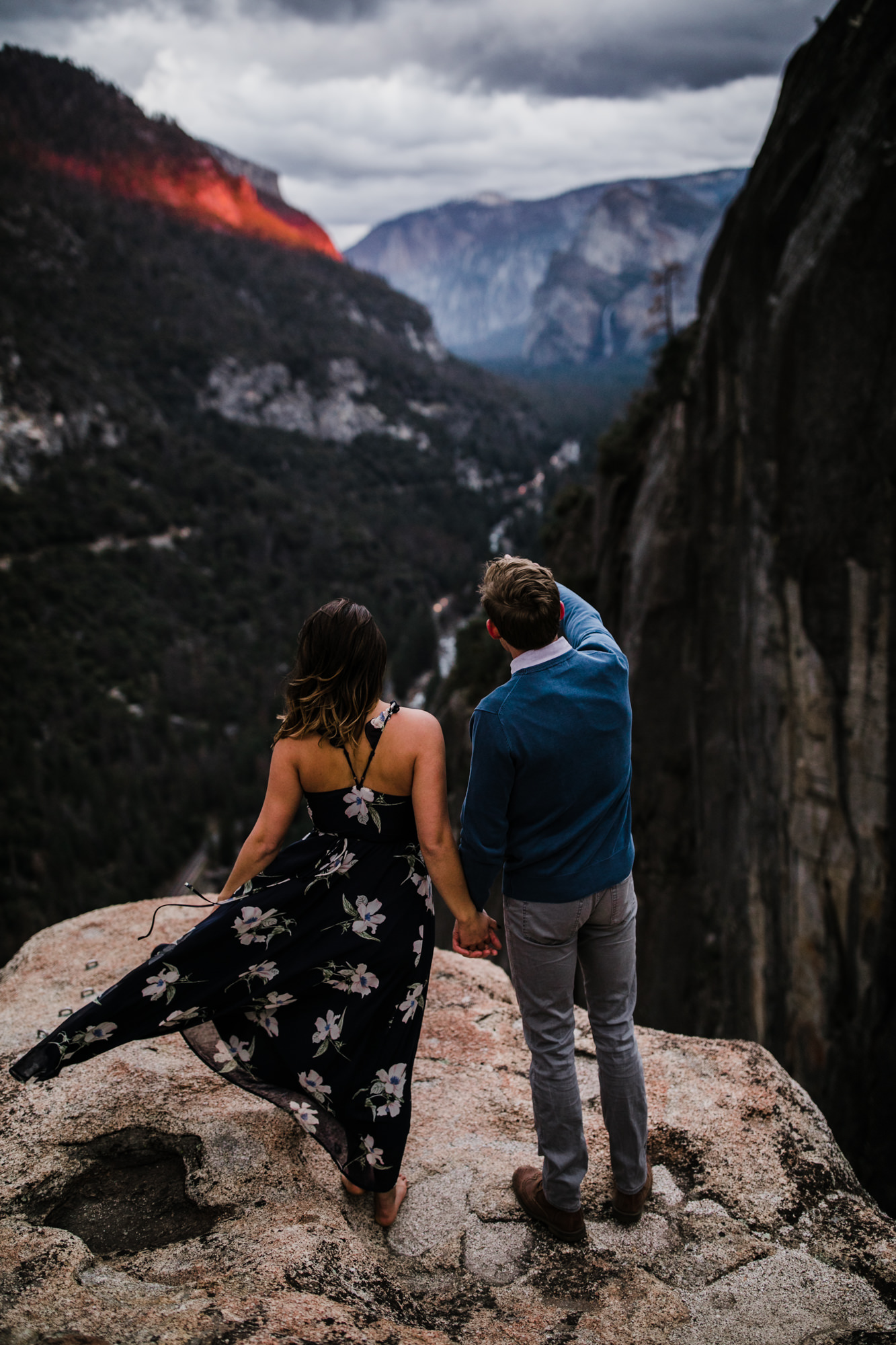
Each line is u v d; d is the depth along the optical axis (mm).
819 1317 2180
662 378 29391
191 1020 2270
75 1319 1826
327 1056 2264
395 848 2248
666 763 24438
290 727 2168
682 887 24094
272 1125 2695
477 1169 2627
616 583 30000
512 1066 3123
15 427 165500
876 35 14656
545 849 2162
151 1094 2791
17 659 117938
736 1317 2162
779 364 16281
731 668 20516
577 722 2105
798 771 16328
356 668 2125
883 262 13711
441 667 123938
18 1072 2143
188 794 97125
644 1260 2344
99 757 106438
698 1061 3127
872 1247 2412
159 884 84250
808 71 16750
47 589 135625
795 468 16094
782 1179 2621
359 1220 2416
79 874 78812
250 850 2221
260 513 188750
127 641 132750
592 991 2416
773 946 17641
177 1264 2141
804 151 16484
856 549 14461
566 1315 2139
